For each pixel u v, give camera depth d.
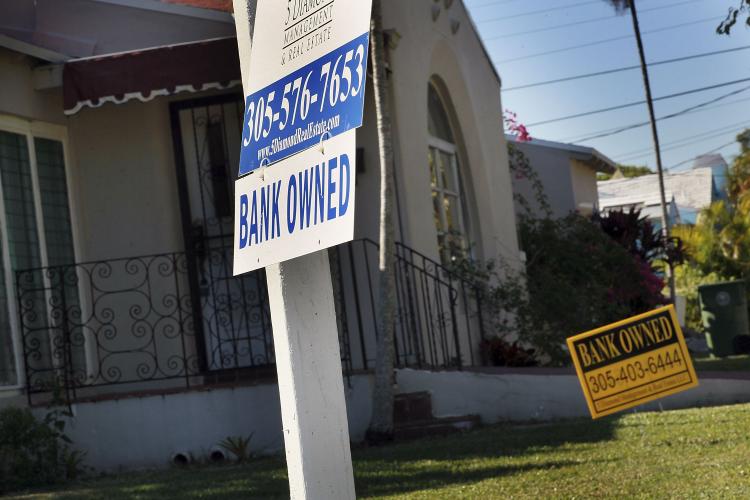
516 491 6.05
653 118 29.81
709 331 18.08
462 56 14.11
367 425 9.17
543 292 12.62
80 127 10.33
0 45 9.29
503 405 9.75
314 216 3.44
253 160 3.88
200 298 10.45
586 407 9.59
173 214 10.44
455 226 13.56
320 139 3.44
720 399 9.59
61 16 10.77
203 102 10.53
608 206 36.97
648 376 5.11
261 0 3.92
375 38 9.13
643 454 6.94
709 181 48.00
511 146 18.44
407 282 10.26
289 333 3.76
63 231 10.08
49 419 9.01
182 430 9.14
